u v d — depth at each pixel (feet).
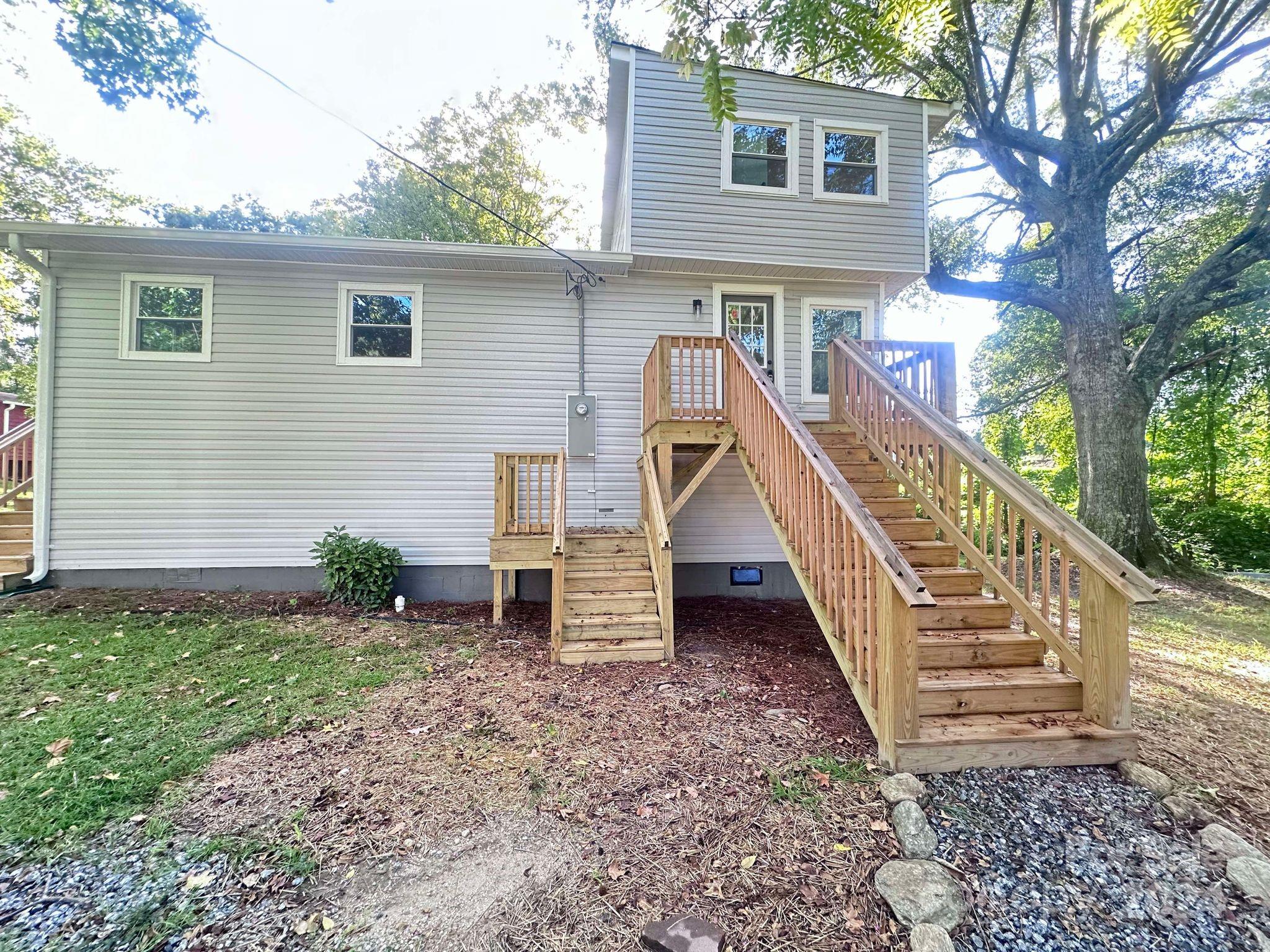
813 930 5.57
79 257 19.19
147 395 19.45
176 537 19.54
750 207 20.99
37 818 7.20
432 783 8.17
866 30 9.09
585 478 21.27
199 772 8.39
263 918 5.74
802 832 7.01
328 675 12.47
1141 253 36.01
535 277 21.21
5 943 5.43
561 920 5.72
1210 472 41.73
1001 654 10.13
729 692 11.46
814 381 22.61
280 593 19.56
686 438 16.79
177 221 44.45
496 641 15.17
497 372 21.03
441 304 20.84
